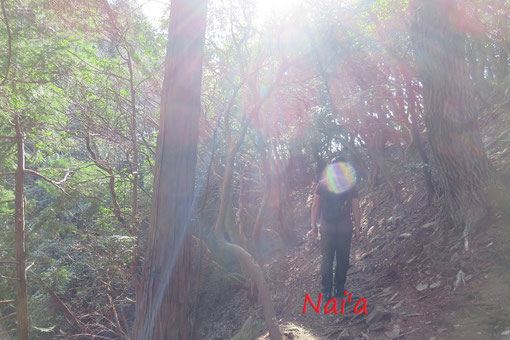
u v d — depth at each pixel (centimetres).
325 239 495
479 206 442
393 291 461
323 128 837
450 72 439
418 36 464
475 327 327
